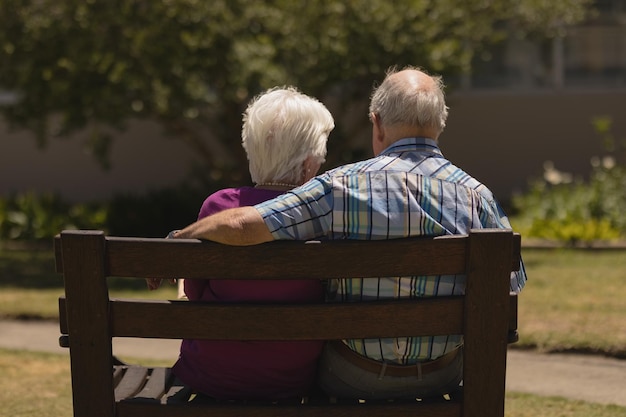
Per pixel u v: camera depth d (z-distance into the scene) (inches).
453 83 960.3
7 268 721.0
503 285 183.5
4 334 488.4
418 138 200.8
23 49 668.7
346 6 702.5
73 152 978.7
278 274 184.4
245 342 201.5
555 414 324.5
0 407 335.9
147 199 910.4
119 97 663.8
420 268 184.4
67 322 189.0
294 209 187.3
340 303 185.8
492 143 966.4
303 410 188.7
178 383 217.8
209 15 668.7
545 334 432.8
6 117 730.8
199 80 676.1
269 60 685.3
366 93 809.5
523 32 860.6
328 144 834.2
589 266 660.1
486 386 186.9
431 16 721.6
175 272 185.0
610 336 425.7
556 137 961.5
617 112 953.5
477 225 196.7
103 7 661.3
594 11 892.0
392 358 197.6
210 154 833.5
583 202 835.4
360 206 189.8
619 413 324.8
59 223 865.5
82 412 189.6
